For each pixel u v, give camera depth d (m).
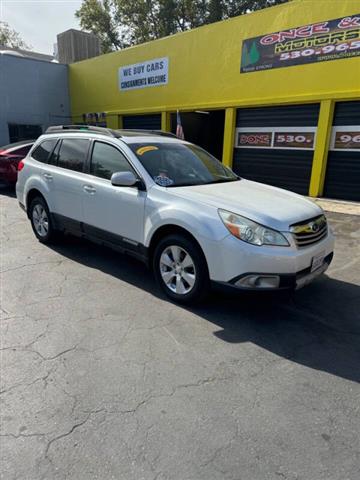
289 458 1.97
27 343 2.99
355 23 8.43
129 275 4.52
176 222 3.57
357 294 4.15
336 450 2.03
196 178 4.34
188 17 30.25
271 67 10.19
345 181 9.51
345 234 6.68
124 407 2.31
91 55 19.31
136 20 31.44
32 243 5.74
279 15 9.73
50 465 1.88
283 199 3.88
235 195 3.79
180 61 12.55
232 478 1.85
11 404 2.30
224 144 11.84
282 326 3.41
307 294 4.12
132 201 4.03
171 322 3.40
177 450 2.00
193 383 2.56
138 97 14.46
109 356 2.85
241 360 2.86
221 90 11.55
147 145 4.46
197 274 3.51
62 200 5.02
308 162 10.04
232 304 3.80
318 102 9.49
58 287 4.11
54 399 2.36
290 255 3.22
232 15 29.44
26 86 16.53
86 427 2.14
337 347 3.09
